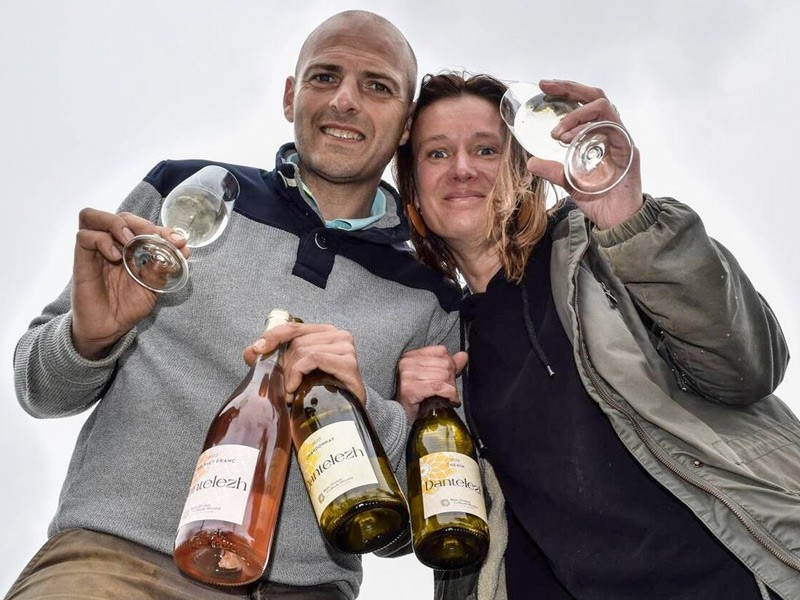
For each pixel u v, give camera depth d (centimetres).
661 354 207
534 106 205
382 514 169
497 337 229
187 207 184
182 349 198
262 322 202
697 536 186
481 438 219
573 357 212
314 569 192
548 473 204
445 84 249
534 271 232
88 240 169
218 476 151
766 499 173
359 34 238
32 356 188
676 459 181
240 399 183
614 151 184
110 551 173
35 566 175
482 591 205
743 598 178
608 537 193
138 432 187
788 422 200
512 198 232
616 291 214
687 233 181
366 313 220
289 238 220
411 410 214
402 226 248
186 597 171
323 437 170
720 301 182
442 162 244
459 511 186
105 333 176
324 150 232
